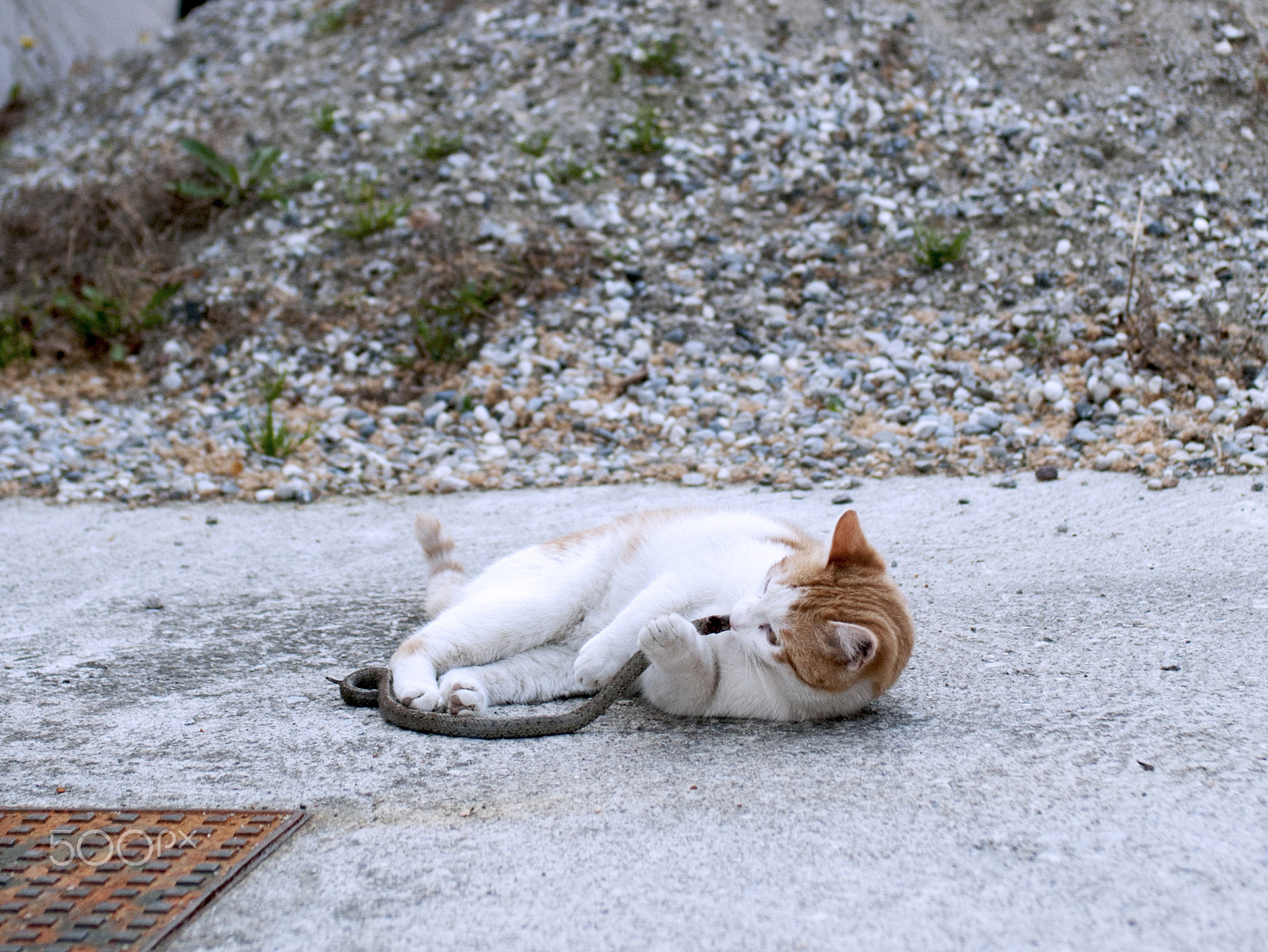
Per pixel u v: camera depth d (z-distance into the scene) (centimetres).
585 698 253
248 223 472
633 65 512
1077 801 224
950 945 209
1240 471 309
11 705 249
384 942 211
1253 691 242
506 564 262
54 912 215
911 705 245
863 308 402
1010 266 405
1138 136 443
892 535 297
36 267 475
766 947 209
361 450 356
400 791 230
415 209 458
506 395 379
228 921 214
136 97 620
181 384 406
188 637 269
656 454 343
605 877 217
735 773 232
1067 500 305
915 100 478
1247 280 377
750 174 460
